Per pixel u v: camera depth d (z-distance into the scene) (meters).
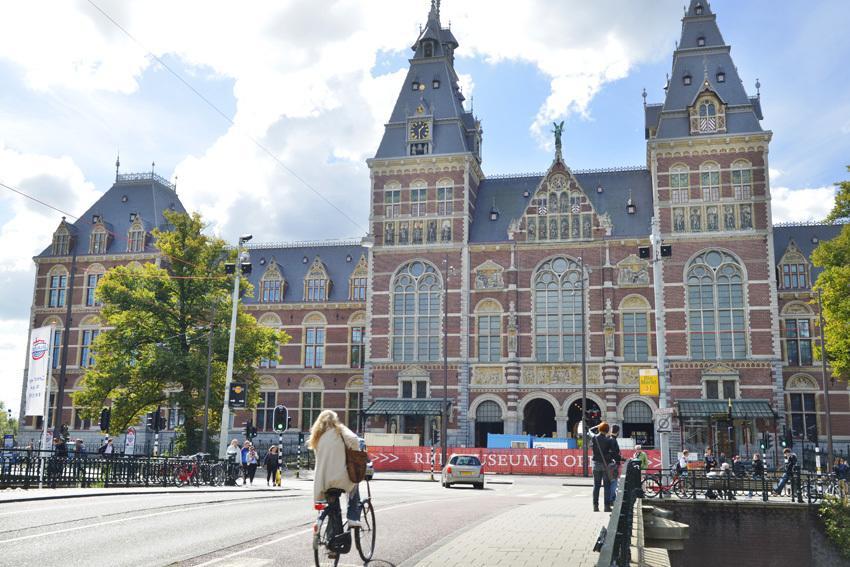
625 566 9.20
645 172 68.38
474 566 12.06
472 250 66.00
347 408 75.62
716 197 61.56
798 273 66.12
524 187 70.56
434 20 73.31
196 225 56.31
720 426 58.94
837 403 62.81
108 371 52.38
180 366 51.16
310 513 19.36
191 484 32.94
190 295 54.81
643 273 62.22
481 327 64.69
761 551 30.36
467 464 39.38
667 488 32.31
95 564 11.69
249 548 13.55
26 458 26.22
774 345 58.84
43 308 77.88
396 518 18.70
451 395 63.97
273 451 35.16
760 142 61.41
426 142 68.38
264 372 77.81
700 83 64.44
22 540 13.75
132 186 81.44
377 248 67.38
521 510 21.98
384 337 66.00
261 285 80.12
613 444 21.22
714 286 60.72
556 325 63.38
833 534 29.97
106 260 77.31
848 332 40.41
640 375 36.53
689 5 67.06
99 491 24.12
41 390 35.75
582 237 64.19
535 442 58.19
